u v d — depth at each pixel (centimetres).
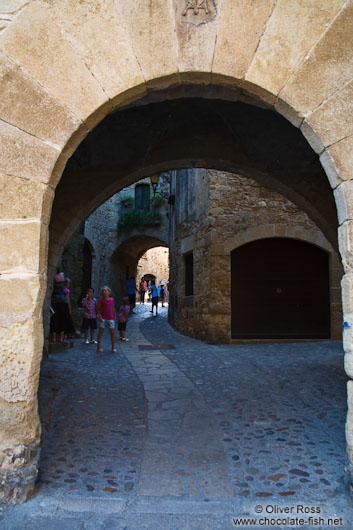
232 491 238
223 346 887
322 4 258
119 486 243
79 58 256
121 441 319
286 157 536
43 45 254
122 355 772
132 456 290
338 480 249
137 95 267
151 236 1766
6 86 250
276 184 581
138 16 261
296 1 260
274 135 500
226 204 938
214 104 460
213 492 237
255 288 946
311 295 954
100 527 202
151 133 498
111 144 515
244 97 305
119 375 585
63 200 550
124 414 393
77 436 328
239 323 934
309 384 502
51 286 570
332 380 521
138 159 539
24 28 255
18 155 246
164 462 280
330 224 573
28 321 234
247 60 259
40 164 247
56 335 846
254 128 491
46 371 564
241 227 934
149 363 687
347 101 248
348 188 242
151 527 202
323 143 250
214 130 526
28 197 244
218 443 315
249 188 942
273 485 245
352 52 251
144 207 1783
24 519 208
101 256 1656
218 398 454
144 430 347
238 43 260
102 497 229
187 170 1110
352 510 217
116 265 1917
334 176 249
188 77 265
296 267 956
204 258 965
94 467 269
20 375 230
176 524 205
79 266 1124
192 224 1054
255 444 312
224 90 300
